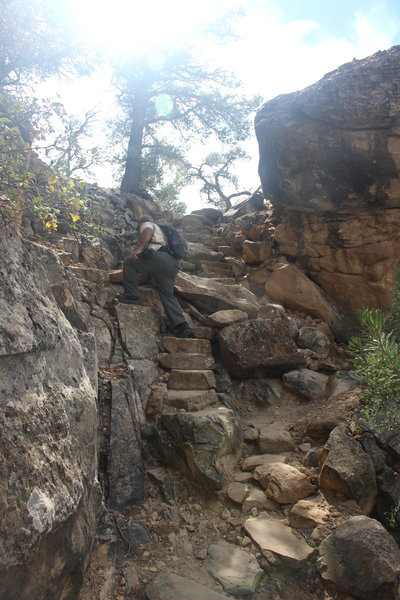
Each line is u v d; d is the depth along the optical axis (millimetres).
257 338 4949
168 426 3852
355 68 5422
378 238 5820
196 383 4559
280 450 4027
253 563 2967
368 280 5906
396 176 5383
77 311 3479
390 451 3576
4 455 1819
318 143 5621
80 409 2523
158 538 3205
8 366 2025
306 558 2959
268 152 6070
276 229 6648
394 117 5238
